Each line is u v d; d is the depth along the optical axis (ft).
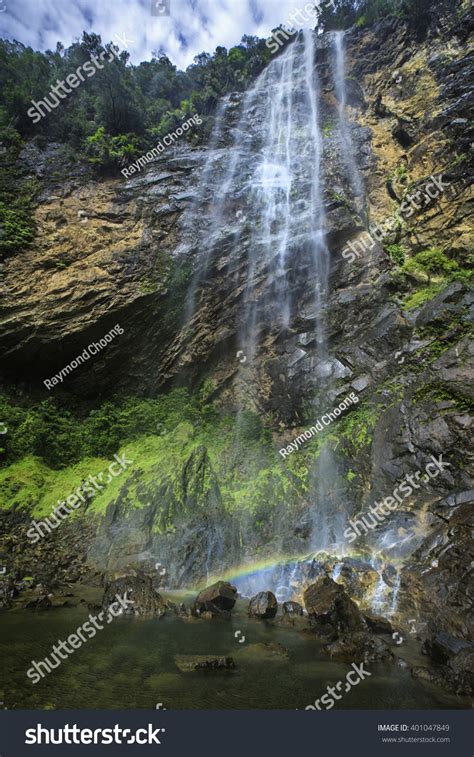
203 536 37.22
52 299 52.11
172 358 54.29
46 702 16.31
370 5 86.43
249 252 57.52
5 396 50.57
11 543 37.81
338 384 45.85
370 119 73.31
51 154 67.00
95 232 57.77
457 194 52.21
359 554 32.94
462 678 18.42
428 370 39.83
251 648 22.22
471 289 42.83
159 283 54.24
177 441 49.24
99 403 53.47
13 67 77.15
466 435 33.96
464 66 64.08
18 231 55.67
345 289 53.21
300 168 67.31
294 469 42.96
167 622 26.02
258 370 52.90
